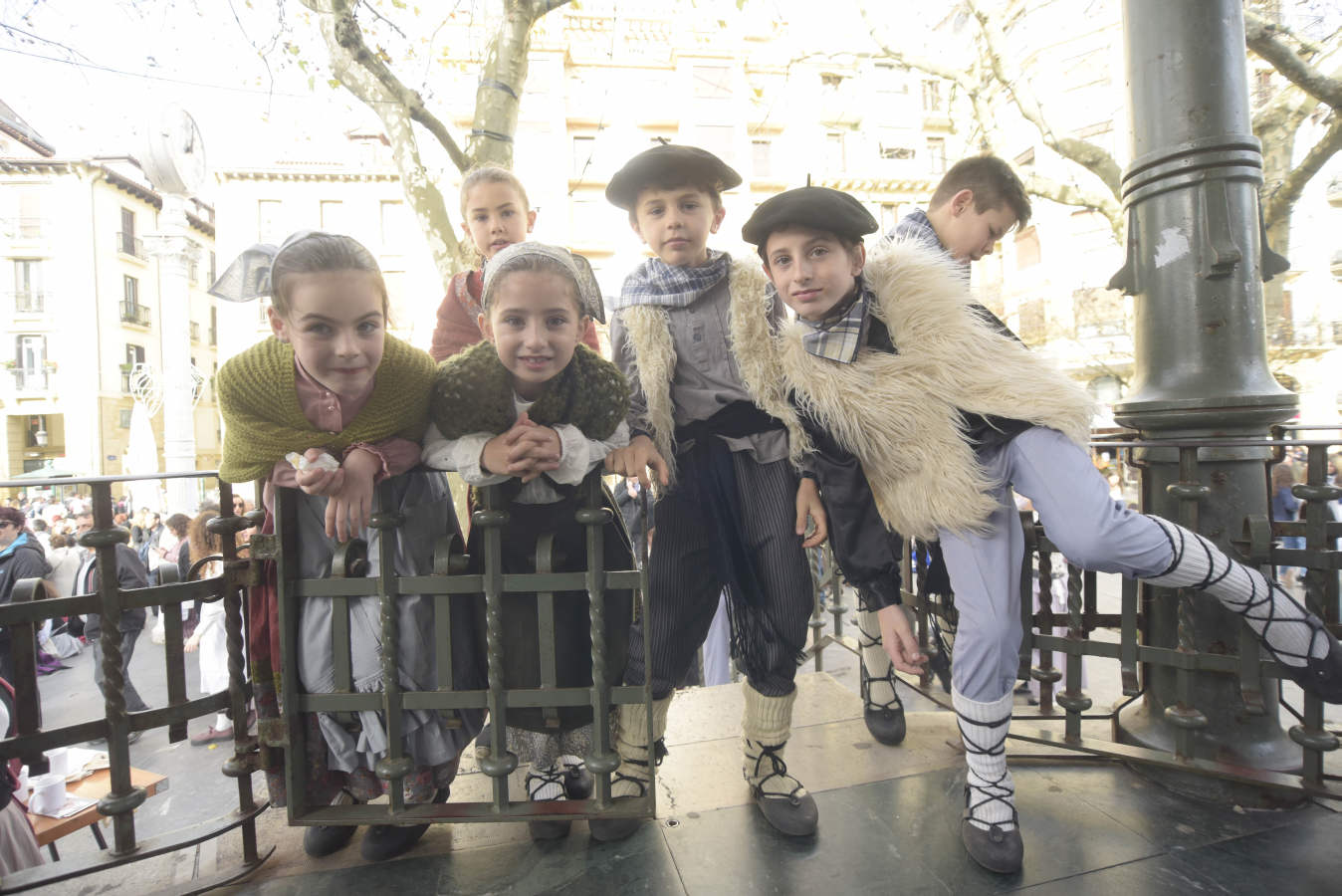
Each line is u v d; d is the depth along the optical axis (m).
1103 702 3.84
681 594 1.74
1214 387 1.83
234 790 3.98
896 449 1.58
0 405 23.22
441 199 4.70
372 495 1.39
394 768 1.48
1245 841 1.59
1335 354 12.91
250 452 1.38
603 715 1.51
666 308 1.74
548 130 19.78
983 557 1.59
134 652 6.86
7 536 5.04
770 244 1.58
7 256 22.91
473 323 1.99
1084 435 1.52
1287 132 6.37
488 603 1.47
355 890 1.51
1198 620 1.83
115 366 24.00
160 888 1.54
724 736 2.25
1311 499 1.69
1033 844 1.60
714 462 1.71
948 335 1.57
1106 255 16.83
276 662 1.57
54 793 2.85
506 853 1.62
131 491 11.53
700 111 19.94
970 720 1.59
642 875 1.53
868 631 2.16
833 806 1.79
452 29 8.56
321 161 19.86
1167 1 1.88
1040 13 13.96
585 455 1.41
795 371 1.62
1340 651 1.58
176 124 7.22
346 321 1.25
